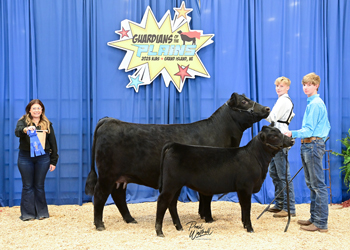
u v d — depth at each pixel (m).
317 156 3.62
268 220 4.19
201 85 5.42
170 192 3.36
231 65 5.38
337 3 5.46
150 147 3.70
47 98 5.21
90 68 5.30
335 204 5.27
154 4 5.30
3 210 4.84
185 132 3.90
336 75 5.47
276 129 3.48
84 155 5.27
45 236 3.54
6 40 5.10
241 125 4.10
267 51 5.44
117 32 5.22
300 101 5.45
